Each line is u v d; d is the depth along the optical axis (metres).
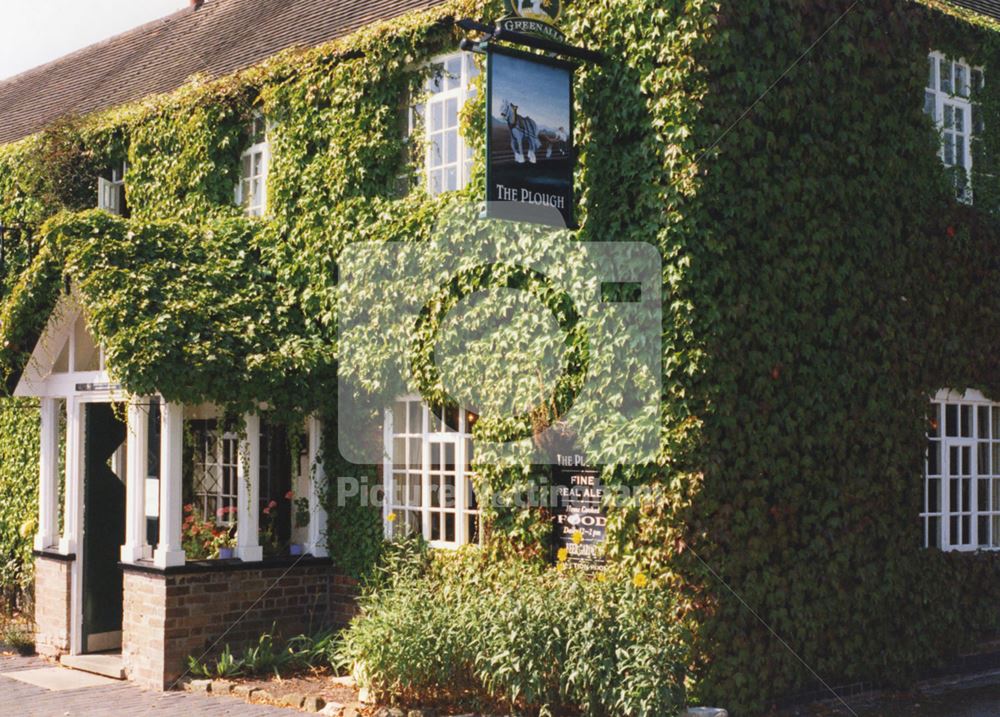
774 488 9.83
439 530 11.66
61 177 15.40
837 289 10.34
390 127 12.20
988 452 12.02
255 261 12.90
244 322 11.84
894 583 10.66
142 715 9.84
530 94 9.85
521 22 9.89
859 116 10.64
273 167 13.16
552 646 8.89
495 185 9.58
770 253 9.87
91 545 12.71
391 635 9.62
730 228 9.65
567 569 9.95
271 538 12.46
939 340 11.18
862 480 10.45
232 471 12.94
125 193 15.30
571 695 8.88
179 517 11.26
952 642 11.20
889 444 10.67
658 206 9.70
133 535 11.63
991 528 11.98
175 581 11.12
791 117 10.05
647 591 9.18
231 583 11.54
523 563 10.45
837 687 10.22
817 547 10.06
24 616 14.30
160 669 11.02
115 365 10.76
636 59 9.96
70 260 11.59
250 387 11.23
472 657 9.35
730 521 9.48
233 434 12.95
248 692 10.44
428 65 11.99
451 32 11.64
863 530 10.45
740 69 9.73
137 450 11.70
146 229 12.38
